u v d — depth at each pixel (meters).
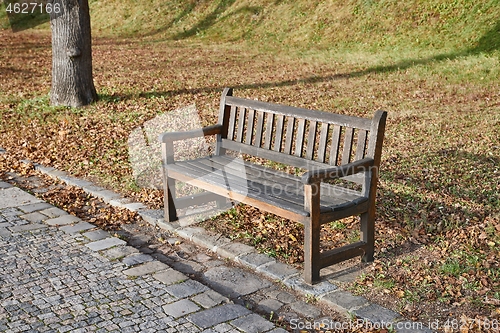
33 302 3.70
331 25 16.89
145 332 3.37
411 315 3.64
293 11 18.39
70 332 3.35
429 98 10.07
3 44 19.42
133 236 5.02
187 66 14.34
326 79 12.05
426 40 14.44
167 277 4.09
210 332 3.39
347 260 4.44
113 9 23.55
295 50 15.99
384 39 15.27
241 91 11.09
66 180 6.38
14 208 5.48
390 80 11.65
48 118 9.06
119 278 4.06
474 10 14.56
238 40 18.30
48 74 13.77
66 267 4.22
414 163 6.70
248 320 3.53
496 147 7.19
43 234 4.85
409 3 15.98
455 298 3.83
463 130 8.02
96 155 7.21
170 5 22.31
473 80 11.13
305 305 3.84
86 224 5.10
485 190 5.80
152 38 20.19
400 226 5.00
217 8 20.84
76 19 9.51
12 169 6.84
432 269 4.23
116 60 15.66
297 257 4.50
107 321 3.48
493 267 4.23
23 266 4.23
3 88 11.84
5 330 3.36
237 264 4.46
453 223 5.00
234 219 5.24
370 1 16.80
